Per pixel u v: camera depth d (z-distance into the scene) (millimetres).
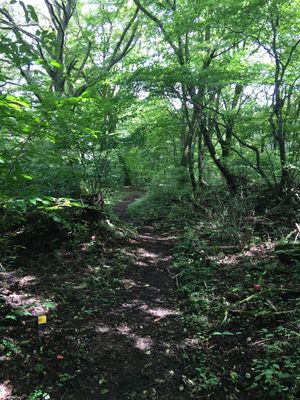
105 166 8508
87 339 4328
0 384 3477
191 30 9109
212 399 3338
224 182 12359
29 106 2795
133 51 15016
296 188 8656
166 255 7652
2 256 6238
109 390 3539
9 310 4641
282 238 6871
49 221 7195
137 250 7844
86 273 6172
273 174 9250
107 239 7758
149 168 17375
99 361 3955
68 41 15344
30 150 3154
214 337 4289
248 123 9953
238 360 3795
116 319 4852
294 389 3162
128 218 11766
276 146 10203
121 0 14062
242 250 6965
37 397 3375
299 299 4531
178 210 10883
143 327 4676
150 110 13055
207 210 9438
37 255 6672
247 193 9859
